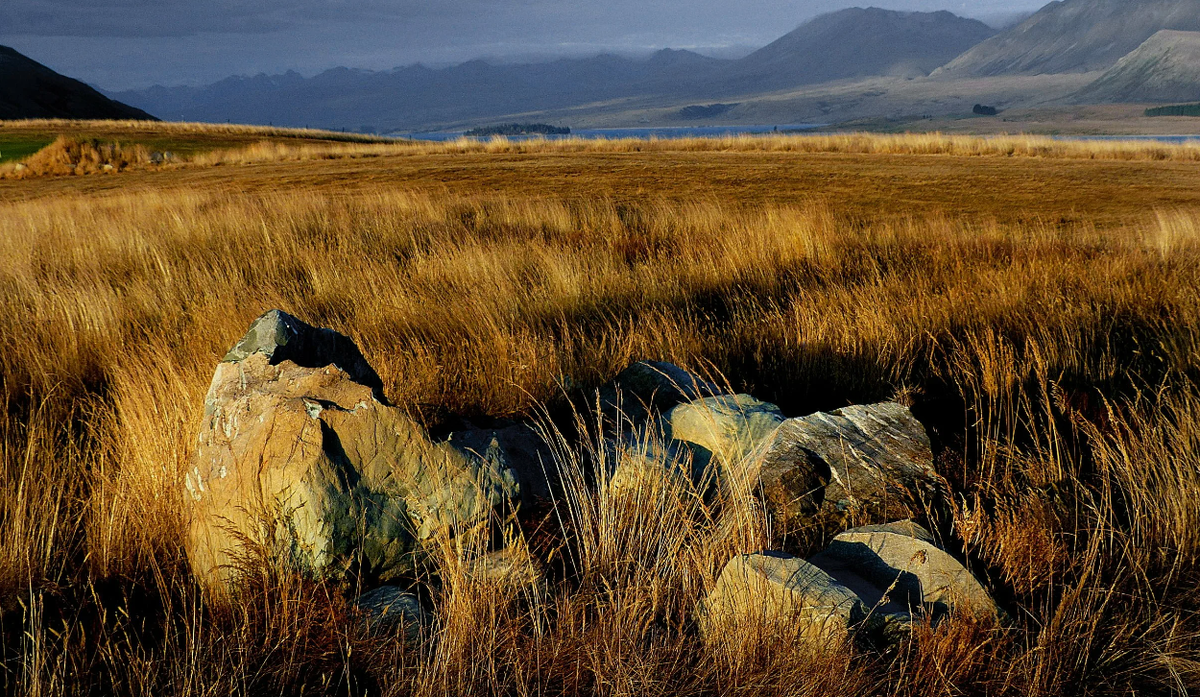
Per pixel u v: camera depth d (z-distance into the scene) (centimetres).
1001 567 285
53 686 207
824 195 2327
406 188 2470
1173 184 2492
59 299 651
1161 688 238
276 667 223
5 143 4250
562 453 336
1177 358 519
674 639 241
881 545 281
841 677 214
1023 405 444
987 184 2511
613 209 1805
